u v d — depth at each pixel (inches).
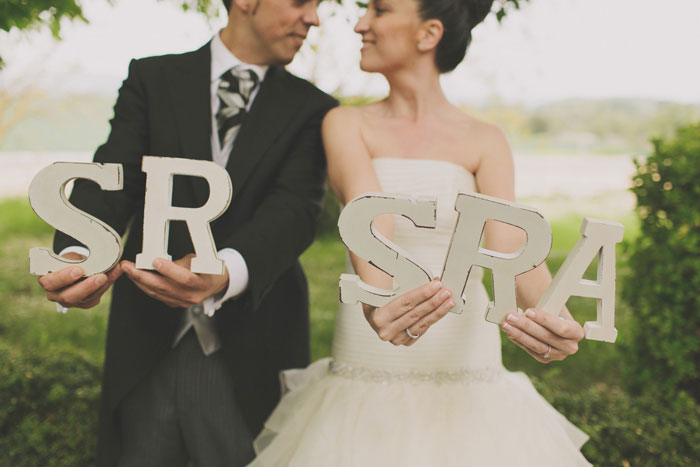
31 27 167.3
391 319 62.9
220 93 88.4
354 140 79.4
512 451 70.2
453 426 71.6
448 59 80.3
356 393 74.8
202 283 67.9
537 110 998.4
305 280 99.3
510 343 205.8
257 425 88.5
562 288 62.9
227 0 89.7
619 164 903.1
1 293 300.4
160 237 65.4
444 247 77.5
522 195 763.4
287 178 89.4
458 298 63.4
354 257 72.7
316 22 87.6
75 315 265.7
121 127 88.5
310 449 71.9
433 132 80.0
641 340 163.0
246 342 86.4
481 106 600.7
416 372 74.9
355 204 62.2
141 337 84.4
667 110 986.7
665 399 153.3
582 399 134.4
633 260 164.4
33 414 131.8
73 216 64.4
